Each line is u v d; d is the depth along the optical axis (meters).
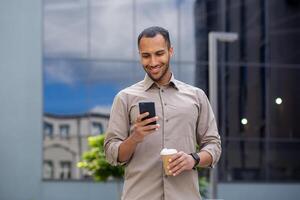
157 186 3.48
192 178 3.52
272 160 24.80
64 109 24.03
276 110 24.84
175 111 3.53
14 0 23.98
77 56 24.22
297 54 24.89
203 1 24.70
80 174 23.94
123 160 3.49
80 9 24.28
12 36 23.97
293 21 24.94
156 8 24.55
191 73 24.50
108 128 3.62
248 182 24.52
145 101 3.51
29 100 23.86
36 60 24.02
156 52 3.41
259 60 24.84
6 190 23.55
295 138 24.84
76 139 23.98
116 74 24.30
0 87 23.80
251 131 24.70
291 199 24.75
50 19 24.17
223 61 24.73
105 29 24.36
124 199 3.55
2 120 23.67
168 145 3.48
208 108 3.69
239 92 24.73
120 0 24.39
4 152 23.62
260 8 24.88
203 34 24.62
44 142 23.88
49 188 23.75
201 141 3.69
